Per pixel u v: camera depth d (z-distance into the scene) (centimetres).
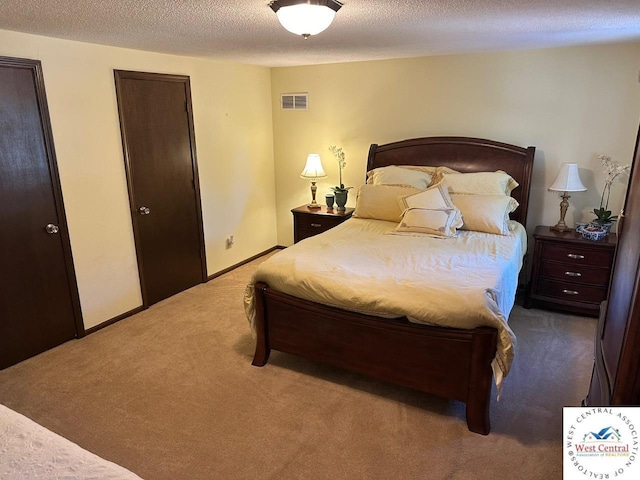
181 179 420
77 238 337
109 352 325
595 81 368
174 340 342
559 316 376
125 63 353
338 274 271
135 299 390
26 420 152
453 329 235
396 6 211
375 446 228
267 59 434
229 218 489
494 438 233
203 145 440
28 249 308
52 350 328
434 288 246
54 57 305
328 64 479
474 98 418
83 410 259
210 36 294
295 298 278
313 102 500
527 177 393
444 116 435
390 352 253
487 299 234
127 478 125
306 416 252
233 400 268
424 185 414
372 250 320
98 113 339
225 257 493
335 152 498
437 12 225
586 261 359
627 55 352
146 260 396
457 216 363
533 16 238
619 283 177
